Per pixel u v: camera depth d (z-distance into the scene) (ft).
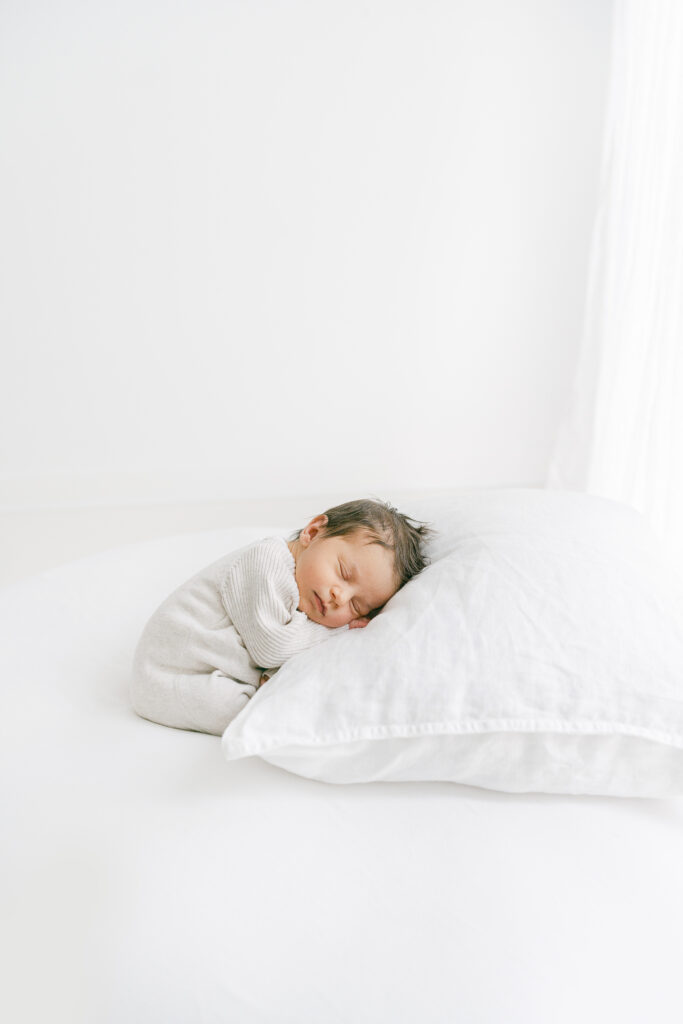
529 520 3.86
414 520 4.35
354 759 3.08
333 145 7.93
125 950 2.63
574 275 8.56
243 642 3.65
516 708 2.99
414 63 7.86
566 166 8.26
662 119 6.79
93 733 3.40
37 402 8.05
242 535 5.40
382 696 3.04
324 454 8.68
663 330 6.56
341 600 3.72
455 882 2.83
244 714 3.02
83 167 7.60
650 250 7.05
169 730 3.50
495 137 8.11
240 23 7.54
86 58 7.39
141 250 7.87
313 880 2.81
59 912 2.77
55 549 7.70
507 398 8.83
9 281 7.73
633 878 2.93
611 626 3.20
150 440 8.34
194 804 3.01
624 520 4.05
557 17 7.90
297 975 2.62
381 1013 2.57
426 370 8.61
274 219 8.00
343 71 7.78
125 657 4.12
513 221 8.34
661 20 6.86
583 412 8.32
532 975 2.63
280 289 8.18
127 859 2.81
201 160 7.76
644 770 3.11
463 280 8.42
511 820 3.07
